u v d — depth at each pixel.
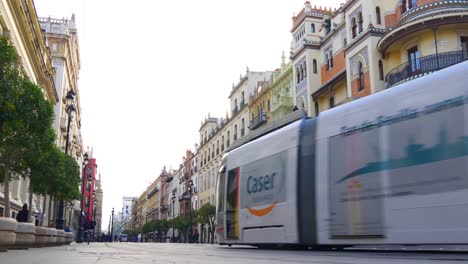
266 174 13.09
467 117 7.79
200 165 75.56
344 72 31.02
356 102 10.40
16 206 31.53
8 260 7.31
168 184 111.38
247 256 9.02
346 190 10.02
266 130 14.26
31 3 27.45
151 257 8.81
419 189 8.34
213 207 52.16
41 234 15.76
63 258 8.12
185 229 71.31
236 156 15.20
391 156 9.03
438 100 8.35
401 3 26.94
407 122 8.84
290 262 6.65
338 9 34.75
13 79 11.29
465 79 8.01
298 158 11.76
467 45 24.20
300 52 38.00
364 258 7.61
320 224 10.65
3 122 11.55
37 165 18.50
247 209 13.84
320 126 11.24
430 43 24.30
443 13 23.39
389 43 26.05
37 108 12.60
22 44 28.16
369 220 9.28
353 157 9.98
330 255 8.88
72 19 61.91
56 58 50.03
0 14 22.58
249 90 55.62
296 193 11.62
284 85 43.69
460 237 7.56
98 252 11.80
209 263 6.59
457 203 7.68
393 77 25.17
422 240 8.16
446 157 7.99
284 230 11.92
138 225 174.00
